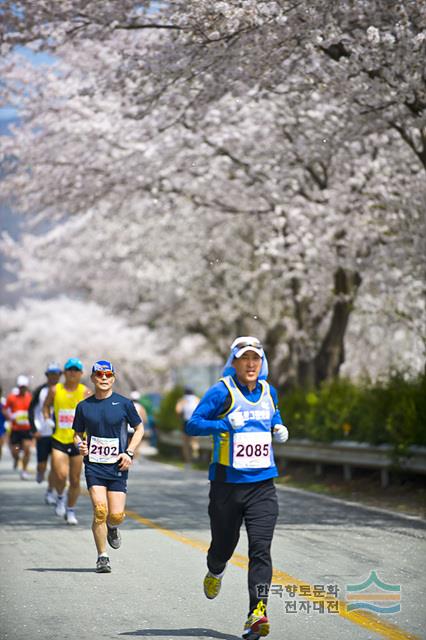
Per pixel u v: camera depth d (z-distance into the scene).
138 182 53.84
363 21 36.19
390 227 47.88
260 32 35.69
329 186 53.22
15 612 18.66
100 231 74.50
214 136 50.75
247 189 53.78
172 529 30.67
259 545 16.94
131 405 23.83
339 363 60.19
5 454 85.00
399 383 44.56
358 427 45.84
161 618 18.03
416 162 49.97
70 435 32.62
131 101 41.91
